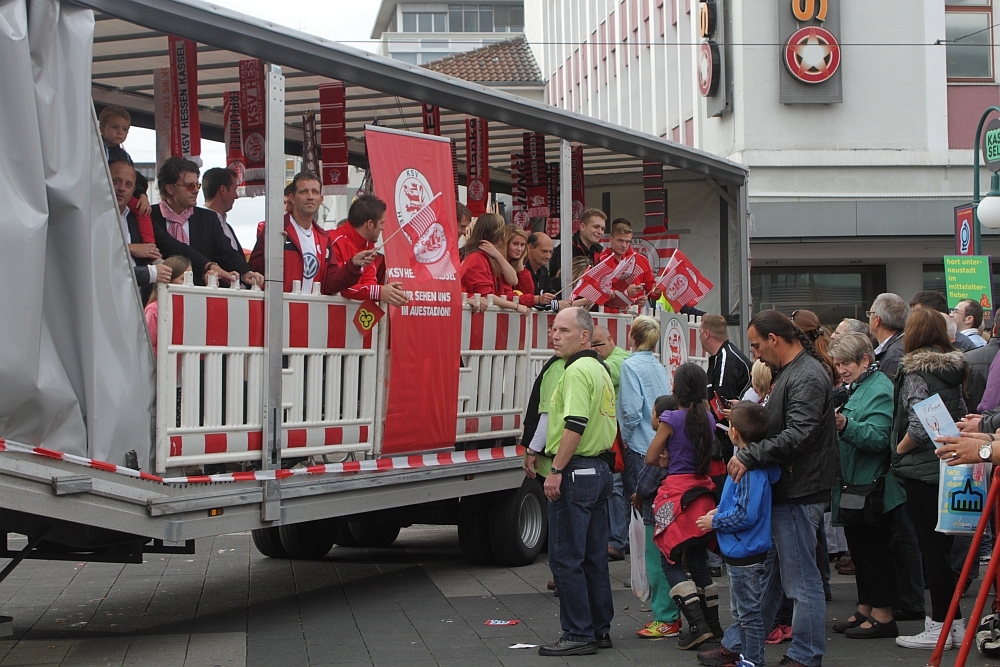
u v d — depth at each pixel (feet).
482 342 29.60
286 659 21.13
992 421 19.43
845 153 75.05
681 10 89.56
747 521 18.52
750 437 18.58
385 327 26.21
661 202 42.83
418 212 26.63
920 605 24.71
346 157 30.73
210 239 25.84
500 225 30.78
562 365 23.76
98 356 19.35
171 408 20.97
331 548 35.78
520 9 221.46
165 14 20.48
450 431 27.99
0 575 20.36
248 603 26.66
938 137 75.72
